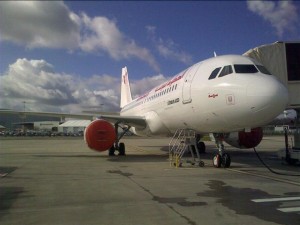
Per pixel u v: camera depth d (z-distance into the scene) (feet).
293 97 43.14
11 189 25.88
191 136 44.27
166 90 49.32
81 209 19.34
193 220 16.84
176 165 41.24
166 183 28.25
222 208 19.30
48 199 22.09
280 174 33.58
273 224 16.08
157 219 17.08
